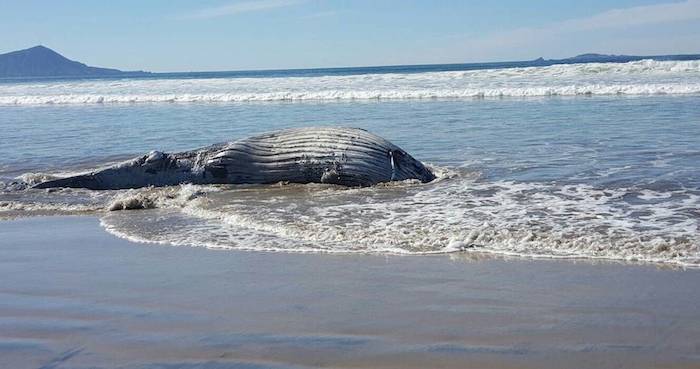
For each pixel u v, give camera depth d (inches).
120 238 323.0
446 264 256.2
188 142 660.1
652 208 324.8
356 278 242.8
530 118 775.7
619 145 531.2
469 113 870.4
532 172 437.7
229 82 1959.9
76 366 174.1
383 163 435.2
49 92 1886.1
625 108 846.5
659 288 218.4
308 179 450.3
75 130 829.8
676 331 182.7
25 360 178.9
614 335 181.6
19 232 347.3
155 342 188.4
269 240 303.7
